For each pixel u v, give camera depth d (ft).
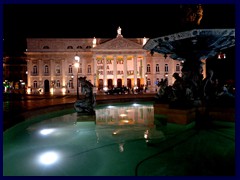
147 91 209.87
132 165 18.07
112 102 62.85
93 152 21.35
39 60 234.38
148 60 237.04
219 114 31.58
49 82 235.61
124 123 34.81
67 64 236.84
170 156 19.69
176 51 37.14
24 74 283.79
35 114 38.04
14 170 17.54
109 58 238.07
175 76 35.83
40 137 27.04
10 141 25.40
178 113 30.63
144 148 22.04
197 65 36.68
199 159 18.89
